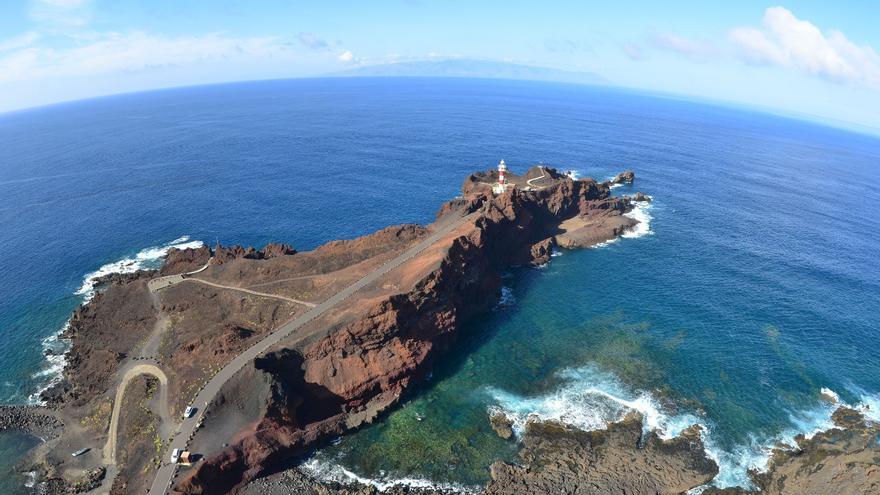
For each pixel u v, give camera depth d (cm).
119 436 6881
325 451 6838
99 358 8431
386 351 7906
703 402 7681
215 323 8706
